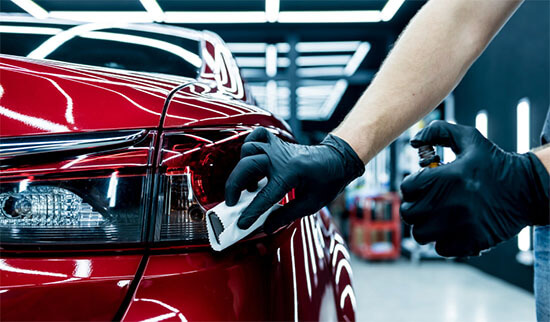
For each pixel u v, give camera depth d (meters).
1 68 0.55
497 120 3.63
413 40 0.59
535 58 3.09
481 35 0.62
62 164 0.50
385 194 4.99
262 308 0.54
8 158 0.50
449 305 2.93
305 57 7.09
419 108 0.59
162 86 0.62
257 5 4.96
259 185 0.55
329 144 0.57
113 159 0.51
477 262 4.03
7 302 0.47
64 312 0.47
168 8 4.97
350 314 0.79
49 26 1.13
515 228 0.52
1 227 0.50
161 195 0.52
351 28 5.71
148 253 0.51
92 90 0.55
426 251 4.49
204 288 0.51
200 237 0.52
